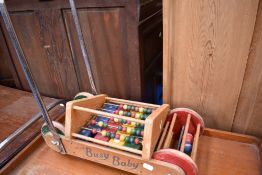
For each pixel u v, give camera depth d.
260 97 0.90
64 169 0.94
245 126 1.00
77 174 0.91
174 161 0.74
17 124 1.22
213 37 0.85
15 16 1.25
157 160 0.75
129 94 1.24
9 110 1.35
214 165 0.88
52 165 0.96
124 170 0.86
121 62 1.15
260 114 0.94
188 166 0.72
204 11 0.81
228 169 0.87
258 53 0.81
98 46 1.15
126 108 1.03
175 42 0.92
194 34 0.87
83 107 0.91
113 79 1.23
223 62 0.88
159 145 0.83
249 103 0.93
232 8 0.77
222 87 0.94
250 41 0.80
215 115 1.03
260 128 0.97
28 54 1.39
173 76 1.00
